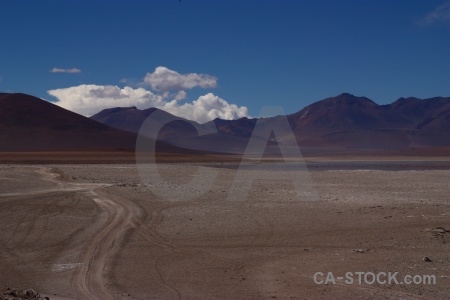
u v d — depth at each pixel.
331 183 40.31
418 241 18.23
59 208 25.67
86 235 19.61
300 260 15.85
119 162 83.31
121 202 27.98
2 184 37.44
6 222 22.02
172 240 18.92
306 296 12.34
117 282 13.73
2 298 11.66
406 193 32.72
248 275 14.30
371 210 25.03
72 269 15.04
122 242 18.41
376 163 100.06
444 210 24.89
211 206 26.77
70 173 52.09
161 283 13.62
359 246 17.67
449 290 12.67
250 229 20.80
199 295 12.56
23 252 17.08
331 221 22.33
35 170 56.59
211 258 16.28
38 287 13.37
